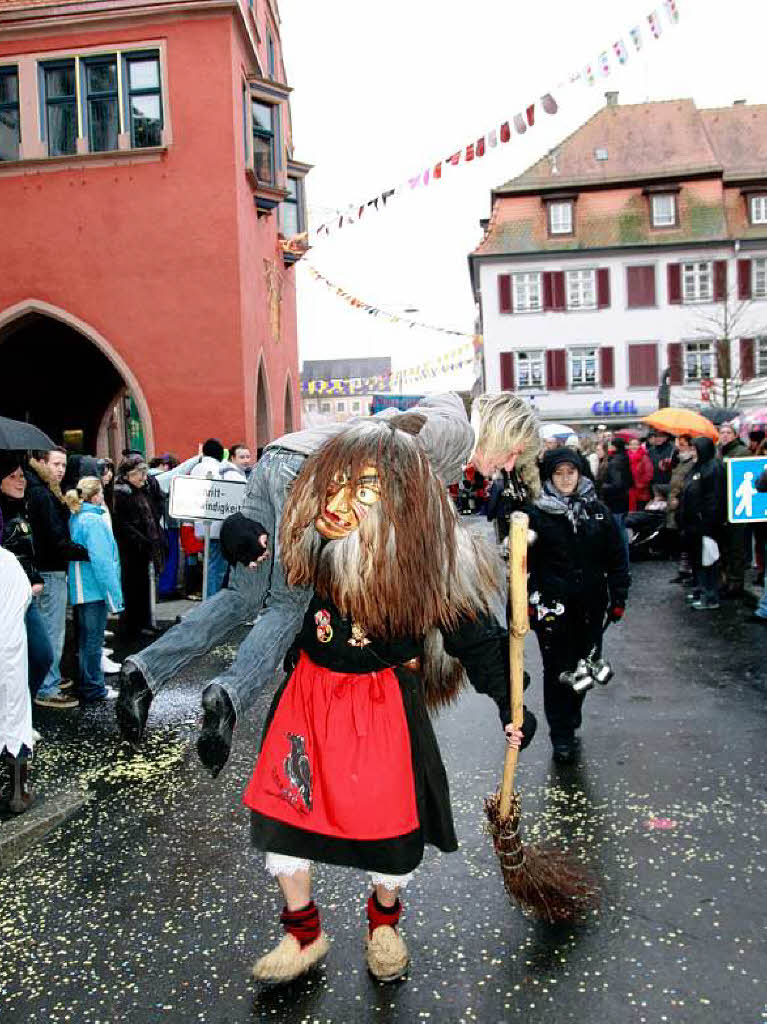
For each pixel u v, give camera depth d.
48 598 6.15
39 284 15.03
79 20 14.62
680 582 10.88
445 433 3.01
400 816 2.49
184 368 14.94
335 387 31.44
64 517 6.05
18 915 3.22
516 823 2.95
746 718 5.33
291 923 2.72
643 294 36.81
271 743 2.62
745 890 3.21
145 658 3.02
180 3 14.43
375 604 2.44
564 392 37.34
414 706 2.60
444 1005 2.60
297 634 2.75
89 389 20.56
